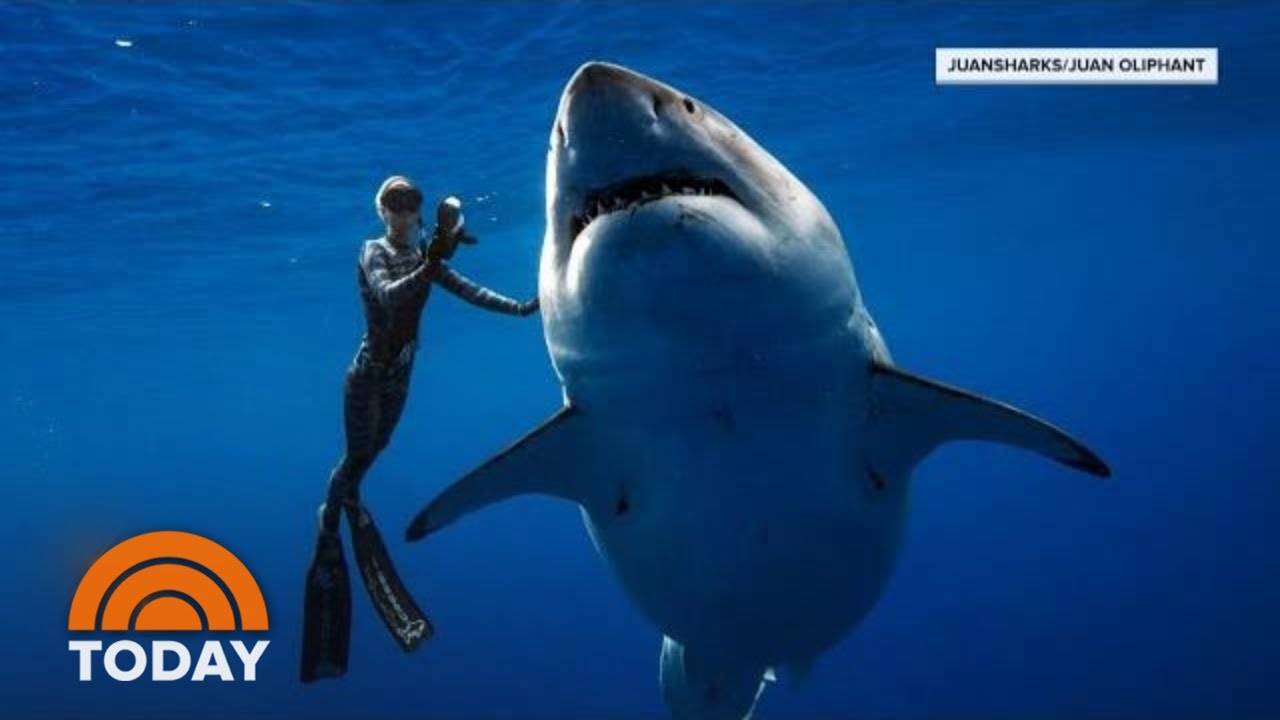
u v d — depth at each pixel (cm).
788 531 477
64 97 1515
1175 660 4047
